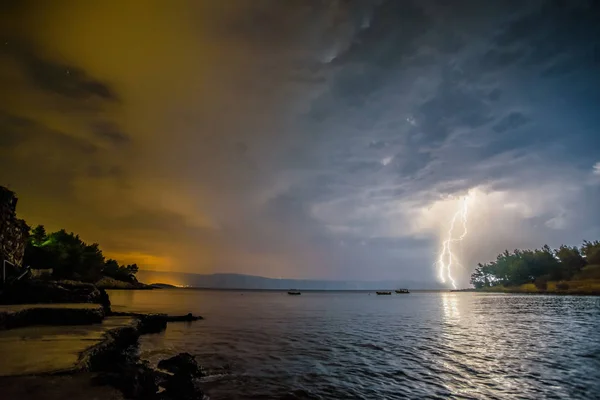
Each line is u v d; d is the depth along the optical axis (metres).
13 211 26.11
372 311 66.38
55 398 6.23
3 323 14.34
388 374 15.40
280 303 101.62
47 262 69.88
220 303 90.88
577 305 83.81
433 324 40.00
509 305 86.31
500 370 16.30
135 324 19.64
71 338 12.07
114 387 7.22
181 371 14.04
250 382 13.83
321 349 22.12
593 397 12.32
